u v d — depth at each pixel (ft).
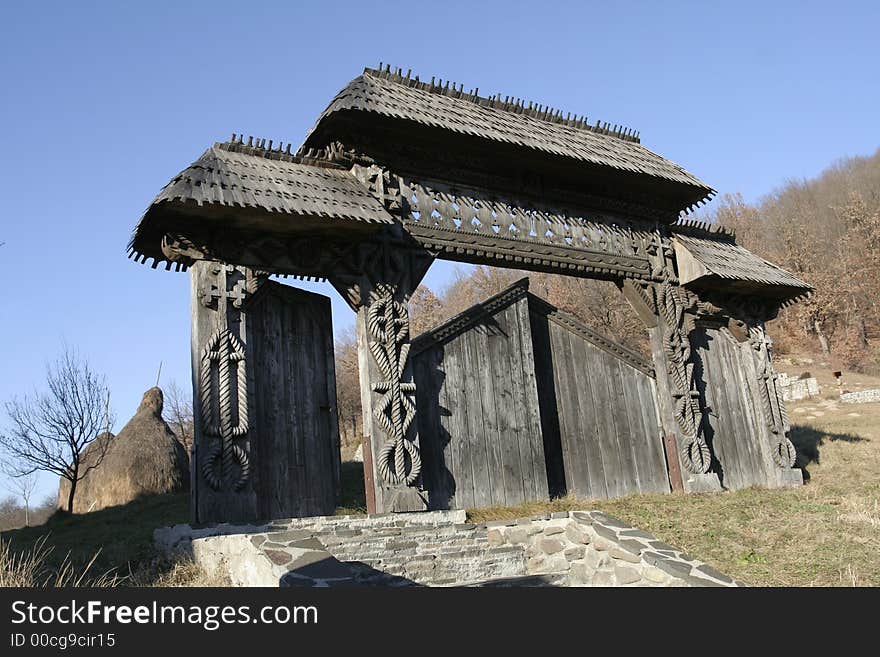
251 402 34.09
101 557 30.89
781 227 183.83
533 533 32.07
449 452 42.83
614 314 125.59
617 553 27.61
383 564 29.81
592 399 51.16
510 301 48.60
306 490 36.17
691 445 50.60
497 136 43.86
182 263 35.14
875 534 36.52
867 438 75.05
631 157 52.34
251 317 35.83
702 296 55.57
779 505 44.70
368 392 37.47
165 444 65.46
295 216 34.99
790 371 143.23
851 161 232.12
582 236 49.75
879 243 164.96
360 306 38.40
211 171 34.45
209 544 26.55
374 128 40.70
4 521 126.52
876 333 160.25
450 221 43.09
